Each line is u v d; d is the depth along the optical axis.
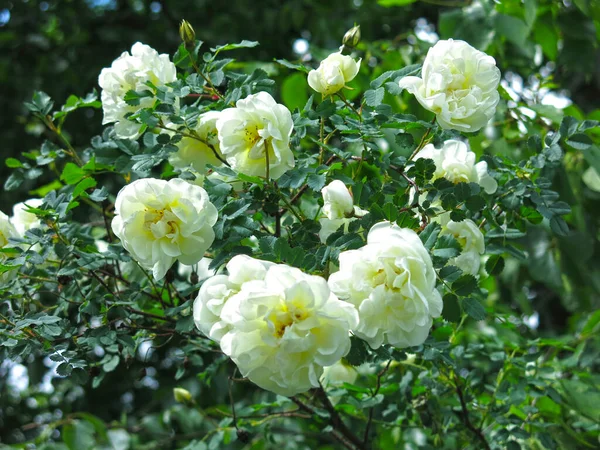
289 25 1.76
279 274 0.68
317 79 0.81
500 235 0.85
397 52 1.27
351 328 0.68
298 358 0.68
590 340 1.12
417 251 0.69
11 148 1.81
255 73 0.83
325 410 0.93
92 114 1.82
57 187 0.97
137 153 0.86
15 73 1.84
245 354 0.68
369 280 0.70
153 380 1.89
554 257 1.26
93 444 1.22
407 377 0.96
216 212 0.75
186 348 0.90
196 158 0.83
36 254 0.81
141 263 0.76
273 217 0.87
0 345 0.79
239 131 0.76
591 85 1.99
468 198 0.78
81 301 0.86
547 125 1.13
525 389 0.95
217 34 1.81
